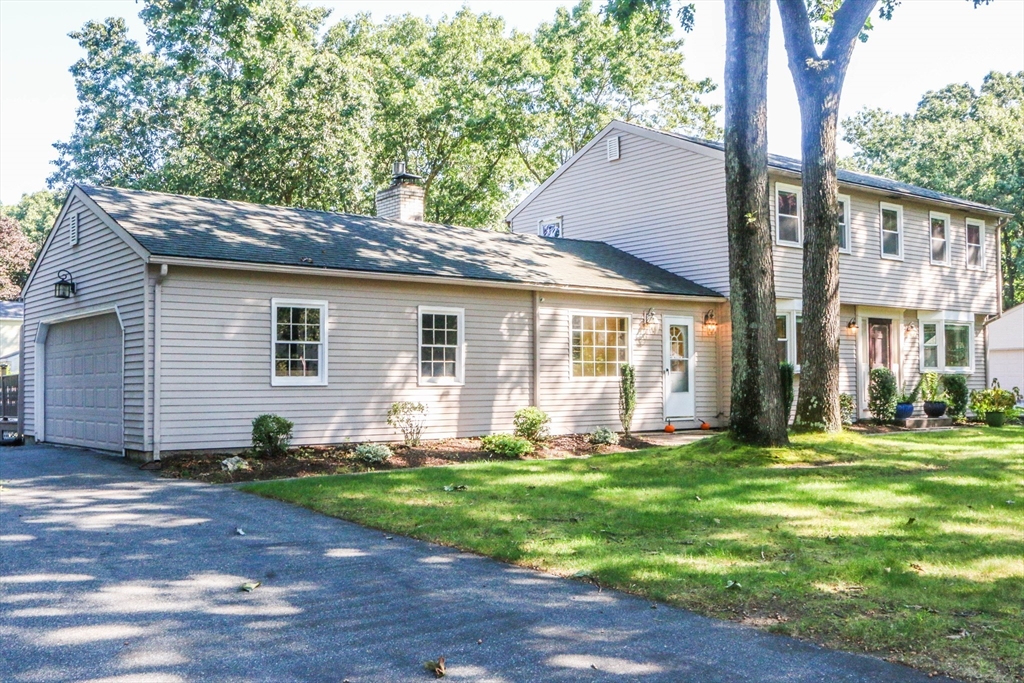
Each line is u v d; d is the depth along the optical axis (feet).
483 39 105.60
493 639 14.76
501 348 51.96
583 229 72.33
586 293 54.70
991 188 123.13
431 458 41.83
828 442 41.78
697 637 14.69
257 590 18.16
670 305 60.49
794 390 62.75
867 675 12.69
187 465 37.29
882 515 25.03
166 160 97.45
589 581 18.61
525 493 29.78
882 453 40.14
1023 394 92.48
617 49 107.96
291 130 93.61
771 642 14.33
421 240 54.80
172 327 39.63
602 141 70.64
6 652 14.28
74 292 47.24
